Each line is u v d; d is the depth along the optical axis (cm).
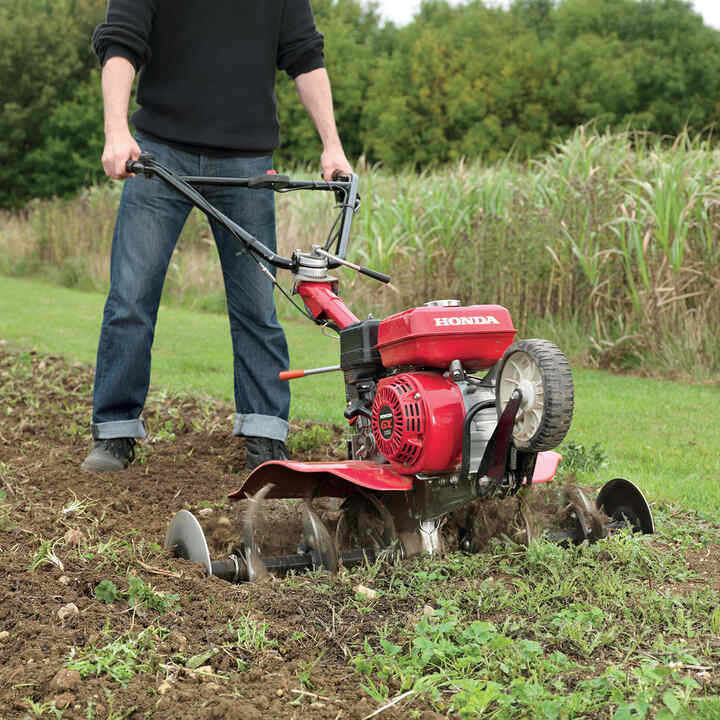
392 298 1072
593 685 233
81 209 1952
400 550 332
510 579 319
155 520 399
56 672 235
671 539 377
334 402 679
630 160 952
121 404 472
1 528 356
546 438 287
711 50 3925
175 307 1434
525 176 1058
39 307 1348
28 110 4116
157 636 261
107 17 430
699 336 816
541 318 952
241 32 461
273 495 338
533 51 3925
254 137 471
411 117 3953
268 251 392
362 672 246
